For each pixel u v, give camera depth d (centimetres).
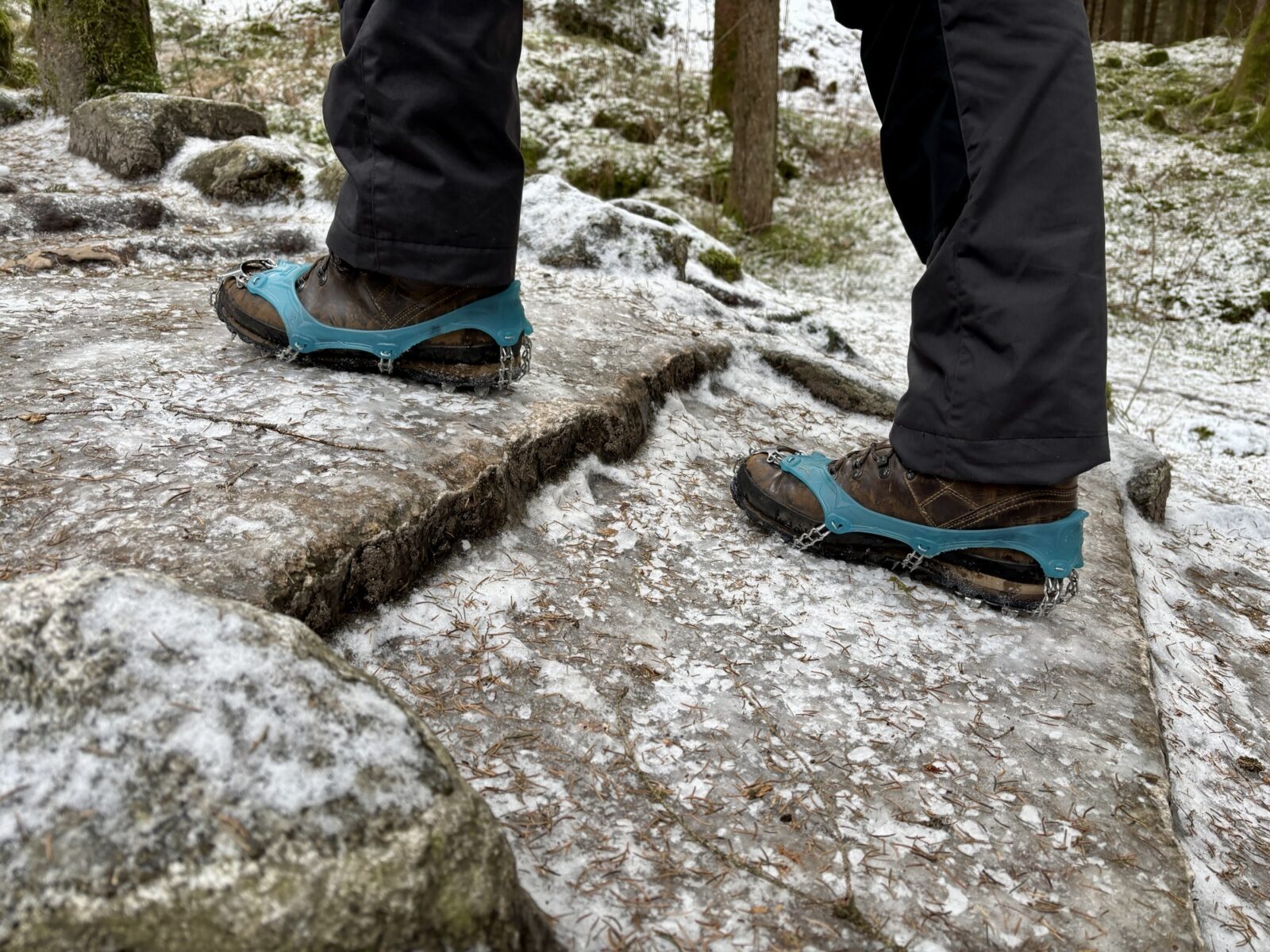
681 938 94
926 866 107
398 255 170
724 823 111
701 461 227
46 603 84
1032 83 131
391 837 76
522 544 168
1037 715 138
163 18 988
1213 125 1230
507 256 176
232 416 167
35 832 69
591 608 153
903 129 153
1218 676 185
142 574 90
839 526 170
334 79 164
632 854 105
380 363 188
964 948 96
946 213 149
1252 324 830
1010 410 142
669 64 1207
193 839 71
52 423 159
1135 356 759
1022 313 136
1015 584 162
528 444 179
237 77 843
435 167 162
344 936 70
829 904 100
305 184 442
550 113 988
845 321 620
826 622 158
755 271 880
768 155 936
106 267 304
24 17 851
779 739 127
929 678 145
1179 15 1973
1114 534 225
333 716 83
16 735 76
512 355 190
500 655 137
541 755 119
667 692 135
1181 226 982
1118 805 120
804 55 1320
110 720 77
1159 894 105
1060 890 105
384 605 139
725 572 171
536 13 1191
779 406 290
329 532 131
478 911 77
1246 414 562
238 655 85
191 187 442
